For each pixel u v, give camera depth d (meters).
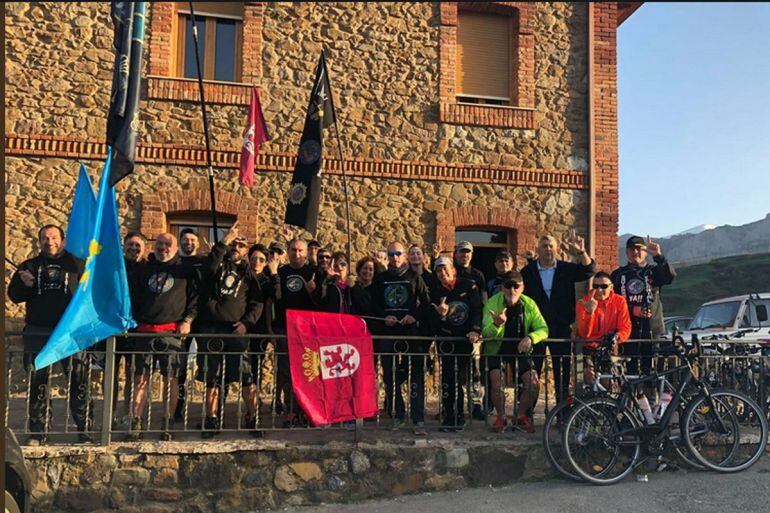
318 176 6.29
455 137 8.78
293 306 5.84
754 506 4.70
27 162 7.86
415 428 5.46
